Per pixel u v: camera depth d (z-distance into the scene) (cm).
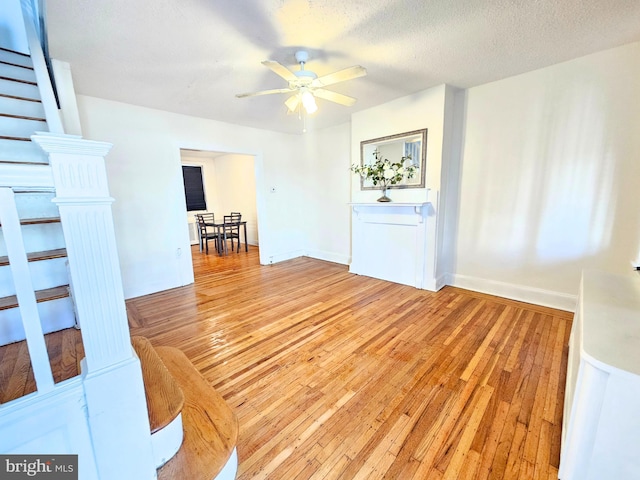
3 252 169
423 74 280
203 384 169
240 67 252
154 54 228
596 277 197
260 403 171
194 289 383
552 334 243
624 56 234
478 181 329
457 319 275
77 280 88
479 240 338
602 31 210
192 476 113
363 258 429
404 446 141
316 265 501
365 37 210
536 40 220
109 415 98
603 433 104
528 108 286
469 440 143
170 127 376
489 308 298
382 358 215
